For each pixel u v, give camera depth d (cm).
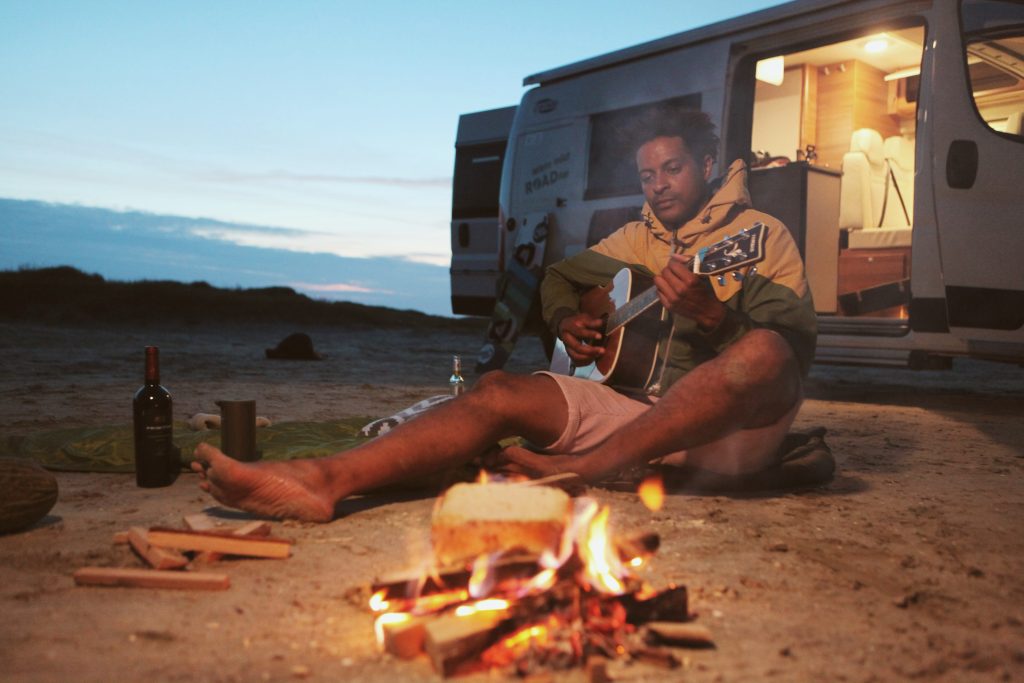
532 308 914
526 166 939
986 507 353
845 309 880
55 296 2112
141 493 354
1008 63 696
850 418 650
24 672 183
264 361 1149
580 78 899
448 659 184
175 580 236
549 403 337
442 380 909
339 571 252
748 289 358
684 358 371
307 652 197
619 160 842
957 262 685
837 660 197
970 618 227
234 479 285
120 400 659
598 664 179
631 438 321
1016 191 668
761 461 359
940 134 689
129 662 190
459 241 1114
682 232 384
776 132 1050
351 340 1789
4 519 285
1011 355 670
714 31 788
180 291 2284
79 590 235
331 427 462
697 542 287
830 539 296
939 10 689
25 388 733
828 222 845
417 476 313
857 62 1003
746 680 185
